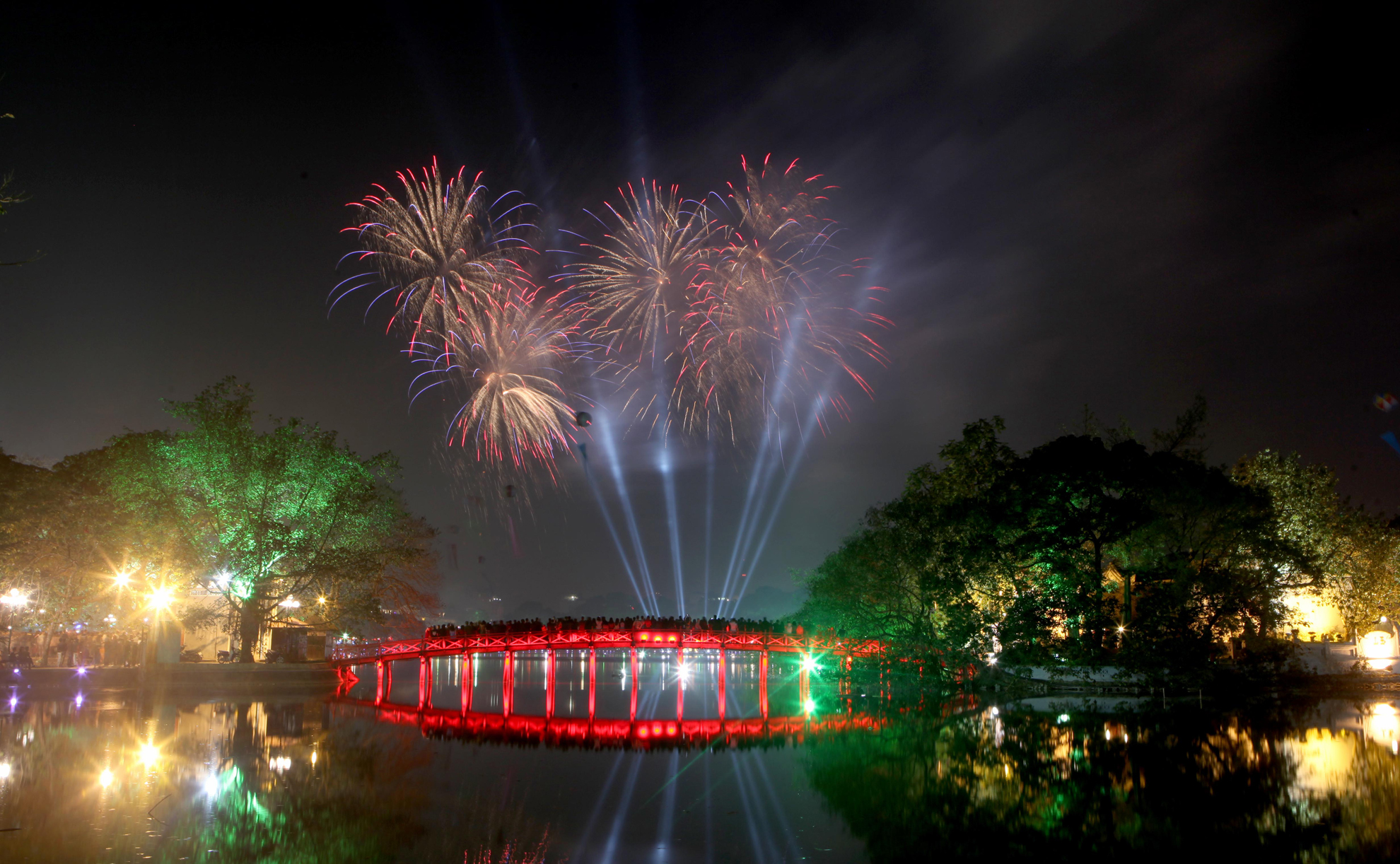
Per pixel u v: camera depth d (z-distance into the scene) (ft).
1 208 50.98
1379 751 97.66
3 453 165.58
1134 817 71.72
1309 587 168.14
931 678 171.83
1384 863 60.23
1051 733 113.80
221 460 175.01
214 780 82.02
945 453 187.32
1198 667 155.22
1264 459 185.57
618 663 361.71
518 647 169.68
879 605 185.78
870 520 183.93
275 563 179.22
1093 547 167.84
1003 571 166.40
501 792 82.28
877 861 61.31
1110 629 161.17
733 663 364.38
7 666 172.96
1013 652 163.94
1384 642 174.81
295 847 62.03
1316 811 72.79
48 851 58.75
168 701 152.35
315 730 119.03
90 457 181.98
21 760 88.07
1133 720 123.44
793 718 141.90
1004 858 62.13
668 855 62.28
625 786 85.51
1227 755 95.91
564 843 65.10
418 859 60.54
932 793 80.94
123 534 171.42
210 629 208.54
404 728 125.39
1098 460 156.66
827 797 80.43
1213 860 61.11
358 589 194.90
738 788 84.53
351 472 186.60
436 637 176.65
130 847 59.98
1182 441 168.14
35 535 169.48
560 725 134.10
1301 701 143.13
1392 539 180.65
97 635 199.72
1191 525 162.81
